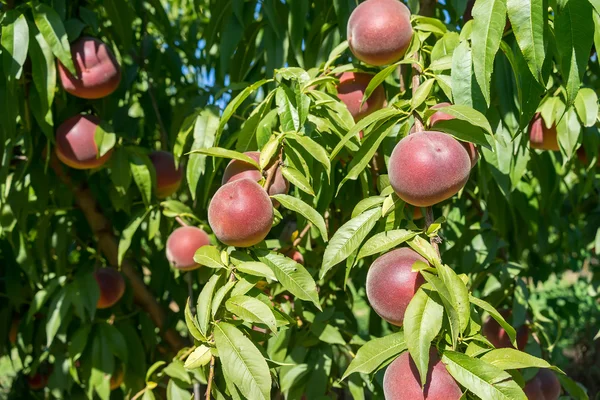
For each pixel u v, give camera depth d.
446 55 0.88
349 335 1.18
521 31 0.74
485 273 1.21
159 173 1.25
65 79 1.12
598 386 2.23
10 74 1.03
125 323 1.31
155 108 1.40
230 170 0.87
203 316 0.78
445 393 0.66
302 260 1.13
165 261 1.35
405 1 1.30
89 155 1.15
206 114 1.08
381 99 0.97
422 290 0.68
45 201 1.23
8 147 1.13
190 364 0.79
